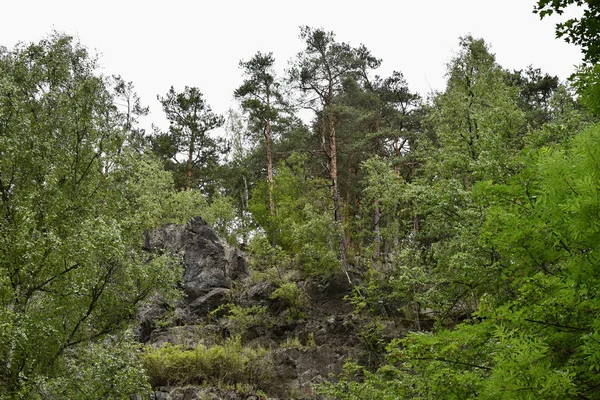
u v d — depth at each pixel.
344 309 24.41
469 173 17.72
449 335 6.88
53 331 13.54
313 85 33.09
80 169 16.56
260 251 27.02
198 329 23.33
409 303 20.03
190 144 45.94
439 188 16.39
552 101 17.06
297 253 28.62
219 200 38.69
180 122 46.88
